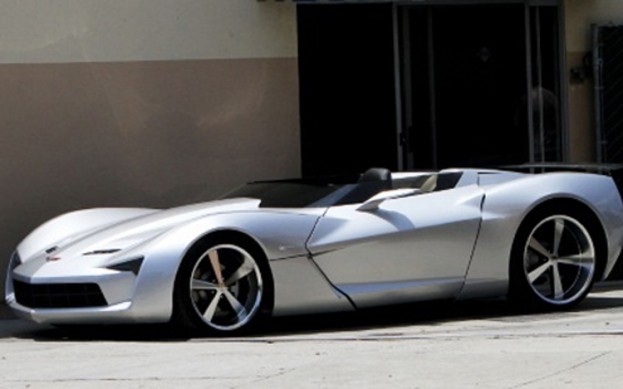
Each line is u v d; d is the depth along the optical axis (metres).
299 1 16.88
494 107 18.72
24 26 16.36
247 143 17.17
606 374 8.91
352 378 9.16
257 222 11.92
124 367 10.08
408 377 9.11
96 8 16.62
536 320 12.55
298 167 17.44
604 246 13.30
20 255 12.91
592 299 14.32
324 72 17.66
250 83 17.17
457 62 18.64
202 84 17.00
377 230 12.37
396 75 18.05
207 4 17.00
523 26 18.72
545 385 8.62
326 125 17.66
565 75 18.66
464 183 13.04
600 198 13.26
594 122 18.70
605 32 18.45
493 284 12.91
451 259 12.68
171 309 11.58
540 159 18.69
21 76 16.36
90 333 12.85
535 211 13.05
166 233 11.77
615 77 18.50
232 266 11.89
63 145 16.52
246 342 11.41
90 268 11.77
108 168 16.69
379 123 17.98
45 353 11.23
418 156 18.44
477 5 18.61
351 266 12.27
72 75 16.55
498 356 9.89
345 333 12.12
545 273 13.22
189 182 16.97
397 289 12.46
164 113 16.88
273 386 8.98
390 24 18.00
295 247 12.02
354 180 13.01
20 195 16.34
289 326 12.84
